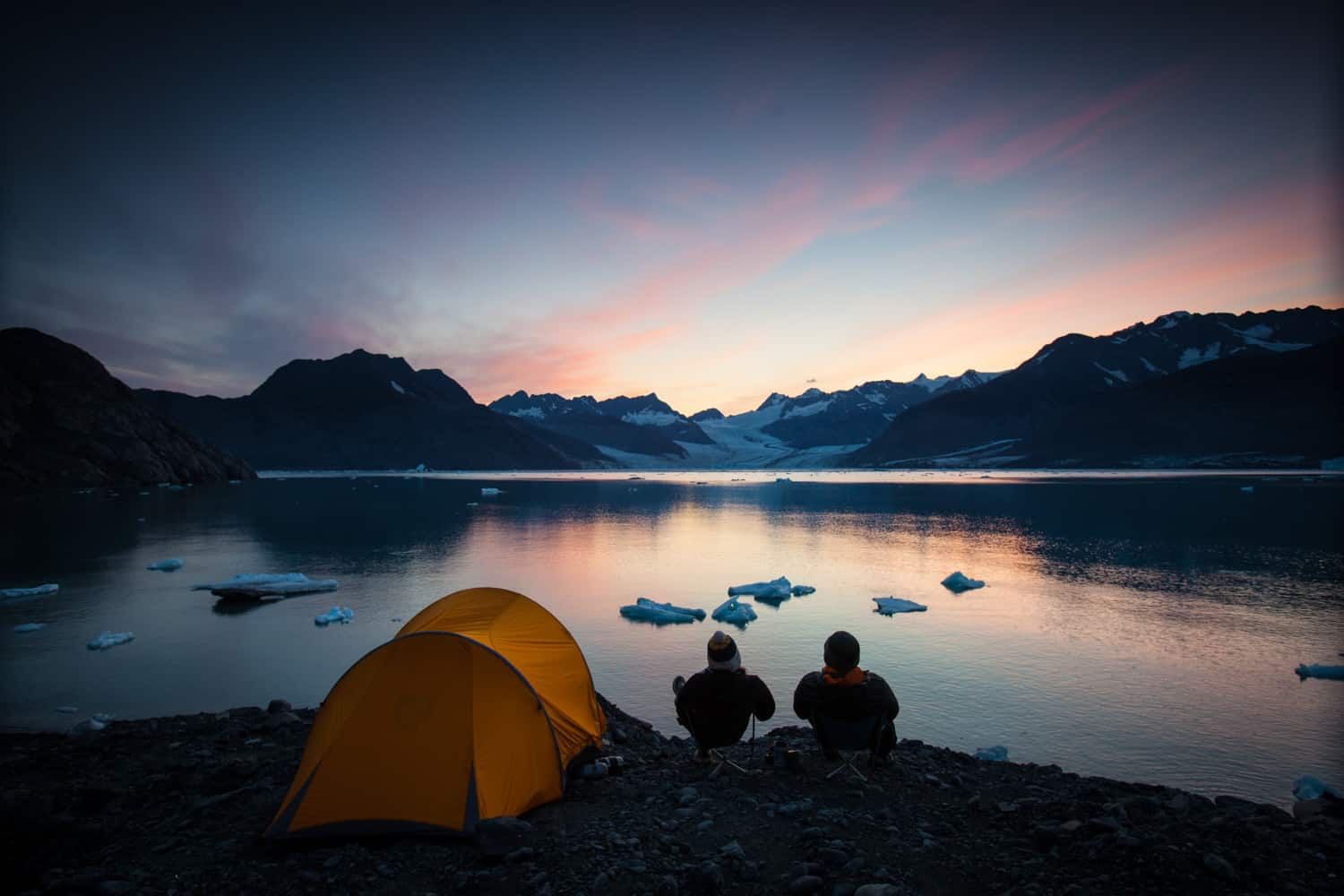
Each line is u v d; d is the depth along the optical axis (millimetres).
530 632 7480
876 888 4328
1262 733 10969
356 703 5988
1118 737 10789
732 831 5551
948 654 15750
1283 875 4477
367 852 5266
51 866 5145
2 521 46812
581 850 5195
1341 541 37000
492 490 104062
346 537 40406
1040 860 4906
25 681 13484
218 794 6730
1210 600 21906
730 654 6887
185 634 17359
